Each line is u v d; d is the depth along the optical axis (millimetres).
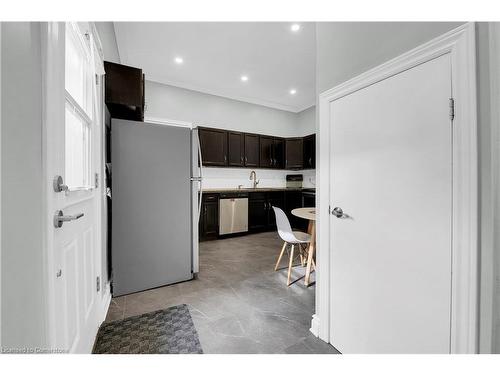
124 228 2104
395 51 1087
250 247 3680
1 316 529
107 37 2195
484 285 812
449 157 896
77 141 1251
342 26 1378
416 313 1021
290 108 5539
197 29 2676
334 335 1443
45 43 735
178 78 4012
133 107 2189
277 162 5281
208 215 4109
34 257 678
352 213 1323
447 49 894
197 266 2508
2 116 537
